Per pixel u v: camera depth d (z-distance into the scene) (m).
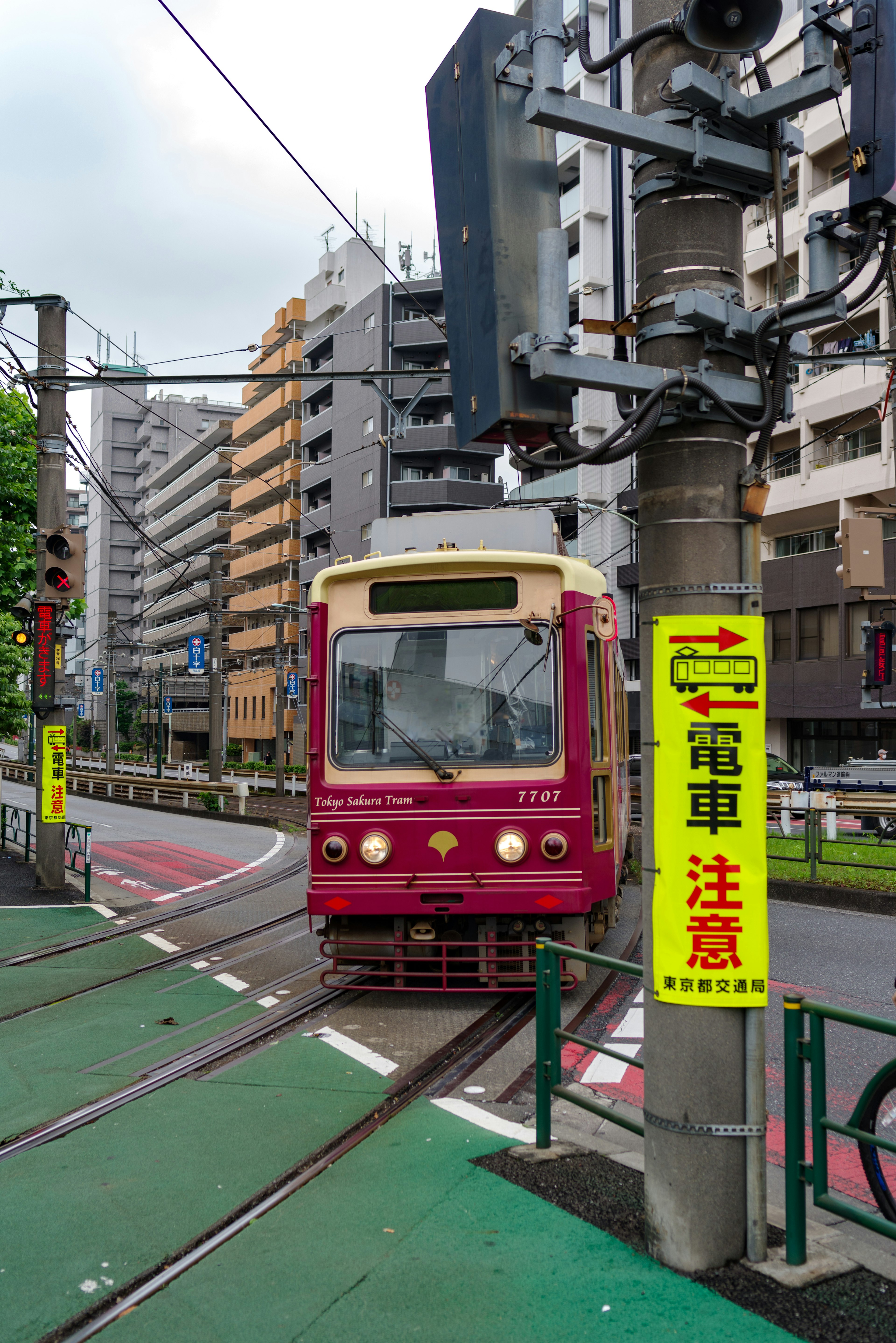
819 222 3.34
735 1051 3.34
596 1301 3.14
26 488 15.67
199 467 67.88
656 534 3.51
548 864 6.82
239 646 59.78
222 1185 4.15
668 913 3.35
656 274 3.63
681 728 3.32
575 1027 6.71
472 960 6.93
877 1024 2.99
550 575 7.12
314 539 52.50
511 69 3.81
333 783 7.05
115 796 37.12
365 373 11.09
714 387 3.44
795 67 27.55
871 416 27.67
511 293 3.67
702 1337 2.94
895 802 15.84
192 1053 6.16
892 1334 2.94
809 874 12.63
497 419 3.63
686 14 3.32
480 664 7.11
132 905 12.20
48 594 13.12
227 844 20.12
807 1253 3.41
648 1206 3.42
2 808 17.86
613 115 3.36
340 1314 3.12
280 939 9.92
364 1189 4.04
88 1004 7.49
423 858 6.90
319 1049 6.18
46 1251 3.61
